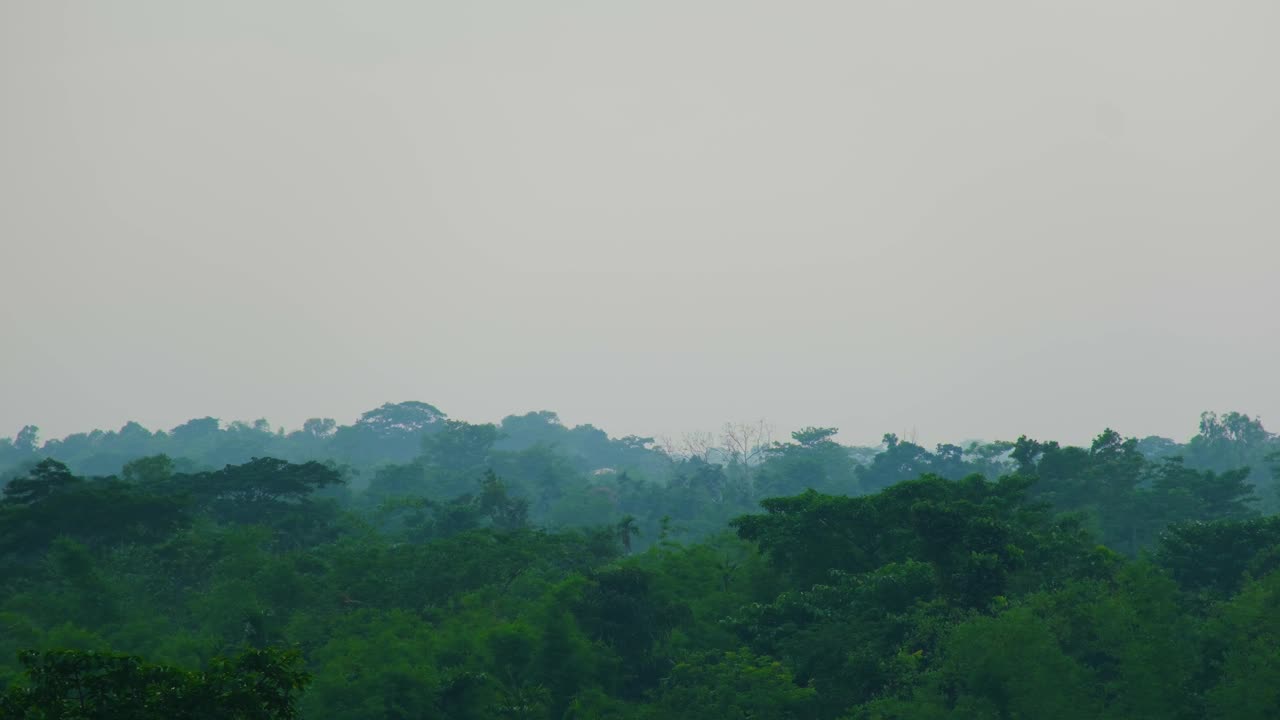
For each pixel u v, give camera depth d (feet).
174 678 82.17
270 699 84.58
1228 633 155.84
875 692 162.91
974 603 168.76
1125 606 156.25
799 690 160.15
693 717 160.76
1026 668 141.38
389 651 178.40
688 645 197.57
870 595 179.11
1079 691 143.23
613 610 194.18
